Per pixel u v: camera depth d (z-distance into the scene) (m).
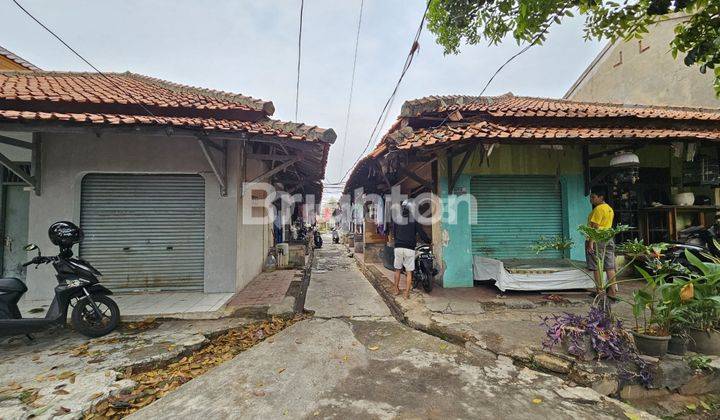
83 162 5.16
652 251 3.19
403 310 4.37
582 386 2.56
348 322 4.15
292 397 2.43
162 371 2.91
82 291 3.59
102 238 5.24
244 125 4.51
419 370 2.86
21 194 5.32
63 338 3.52
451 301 4.66
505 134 4.45
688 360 2.71
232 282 5.43
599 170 6.08
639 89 8.73
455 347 3.35
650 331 2.92
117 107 4.93
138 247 5.34
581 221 5.67
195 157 5.42
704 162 6.03
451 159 5.40
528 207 5.75
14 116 3.63
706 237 5.72
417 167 6.87
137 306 4.54
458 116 5.41
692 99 7.72
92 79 7.37
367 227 9.54
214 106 5.32
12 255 5.23
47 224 5.03
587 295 4.82
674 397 2.61
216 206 5.45
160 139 5.36
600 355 2.70
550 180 5.80
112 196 5.30
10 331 3.21
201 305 4.60
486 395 2.45
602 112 5.79
